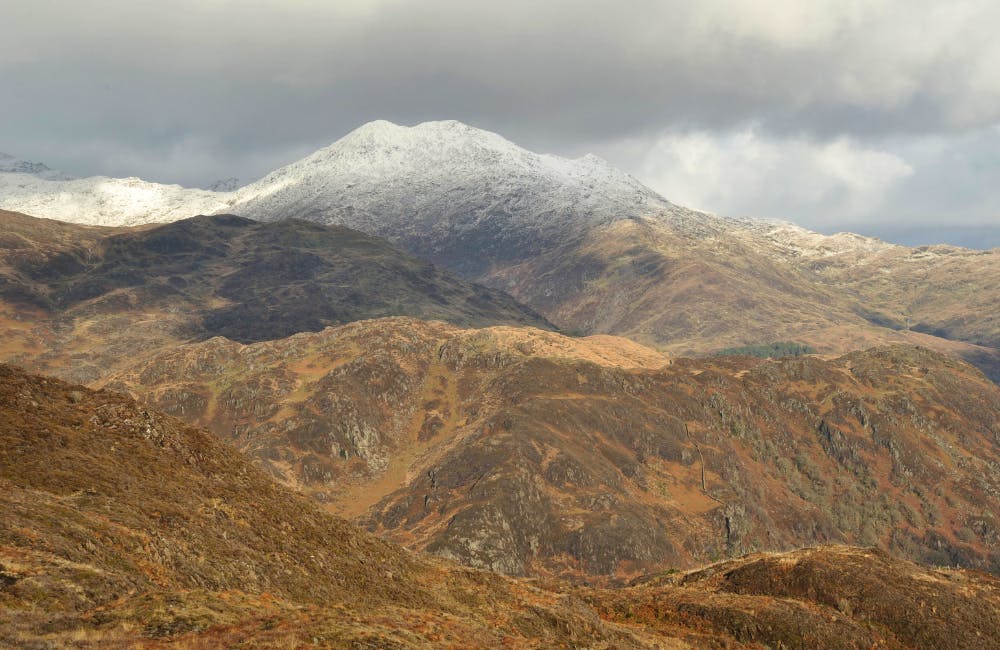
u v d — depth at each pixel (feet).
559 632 205.26
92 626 113.80
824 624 235.61
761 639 233.14
